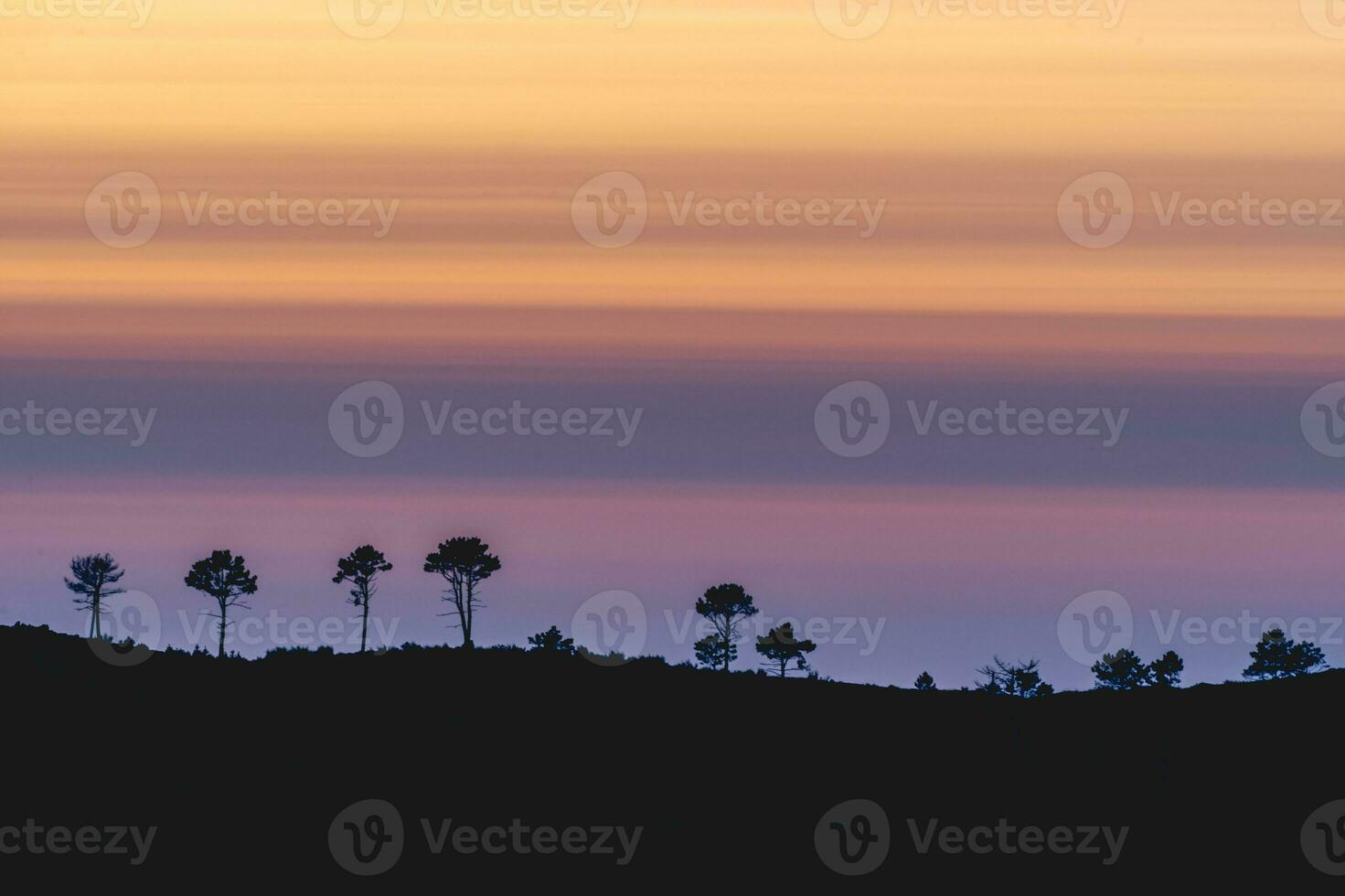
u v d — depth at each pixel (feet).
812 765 181.47
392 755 178.29
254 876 142.20
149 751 173.58
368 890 139.74
